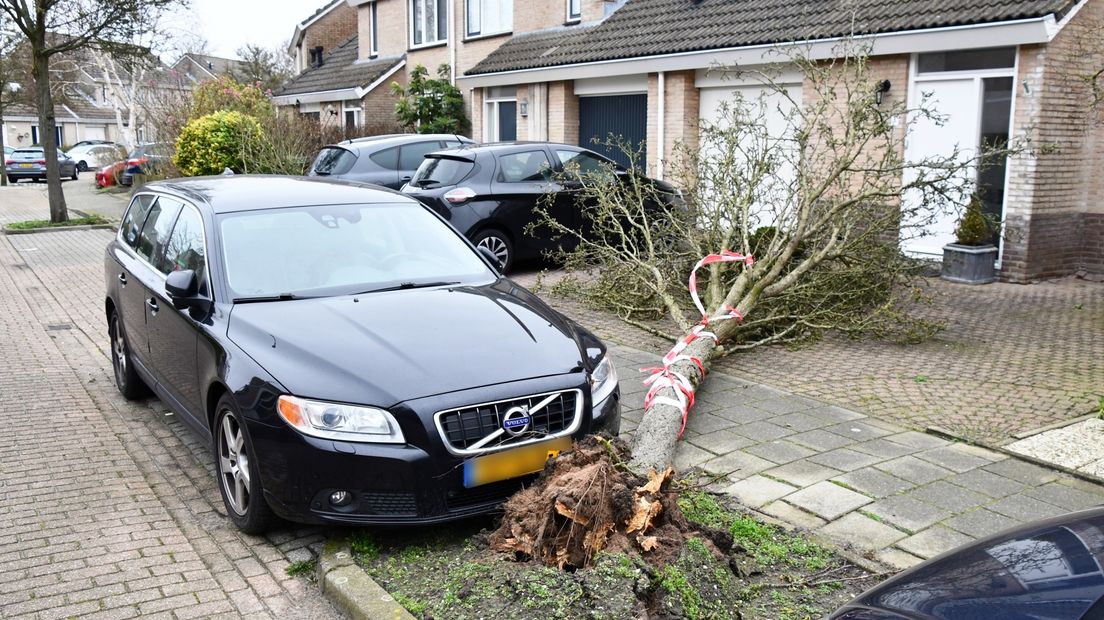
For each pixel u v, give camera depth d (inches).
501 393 159.3
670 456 179.3
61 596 147.7
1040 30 371.6
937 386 250.8
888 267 306.3
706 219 331.6
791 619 133.3
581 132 668.1
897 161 302.0
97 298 426.6
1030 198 394.0
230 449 173.2
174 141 833.5
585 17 713.0
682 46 537.6
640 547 141.5
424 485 153.0
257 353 167.0
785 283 282.2
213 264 195.5
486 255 227.1
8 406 253.4
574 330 191.0
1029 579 80.4
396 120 951.6
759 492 179.5
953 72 418.0
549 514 144.4
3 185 1450.5
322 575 151.4
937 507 171.0
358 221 217.3
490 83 716.0
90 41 726.5
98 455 214.8
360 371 158.4
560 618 126.8
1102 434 208.8
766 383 256.1
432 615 134.6
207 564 160.2
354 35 1213.7
